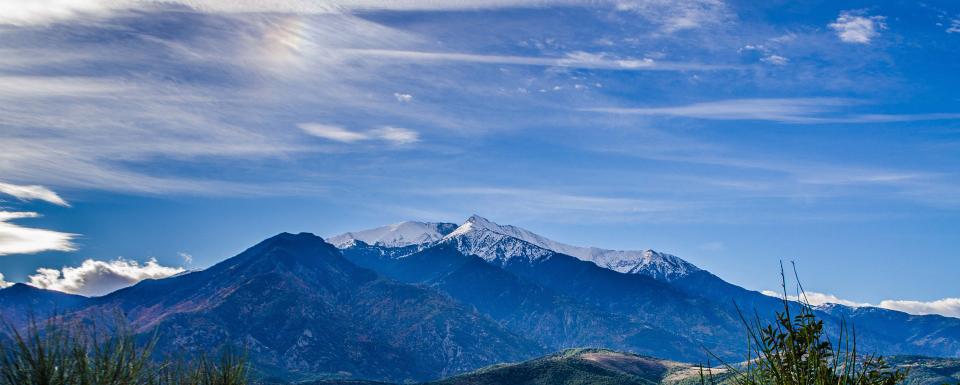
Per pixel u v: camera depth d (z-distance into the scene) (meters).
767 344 9.55
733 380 9.52
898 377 8.93
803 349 9.44
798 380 9.20
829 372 9.12
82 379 10.53
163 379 11.30
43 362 10.31
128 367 10.90
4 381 10.30
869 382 8.95
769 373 9.41
